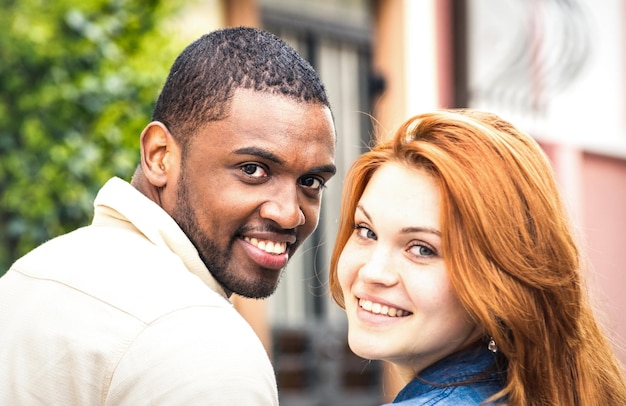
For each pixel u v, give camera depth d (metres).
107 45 4.58
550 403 1.82
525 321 1.78
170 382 1.61
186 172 1.90
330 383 6.13
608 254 7.79
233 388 1.62
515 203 1.79
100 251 1.81
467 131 1.82
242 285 1.93
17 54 4.52
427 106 6.38
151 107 4.54
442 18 6.61
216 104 1.86
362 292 1.87
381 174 1.89
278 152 1.86
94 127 4.53
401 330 1.85
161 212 1.88
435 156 1.79
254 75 1.87
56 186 4.47
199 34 5.02
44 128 4.50
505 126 1.89
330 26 6.18
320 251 6.10
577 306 1.88
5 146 4.51
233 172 1.87
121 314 1.69
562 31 7.24
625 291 7.89
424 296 1.81
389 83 6.31
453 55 6.66
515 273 1.78
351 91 6.32
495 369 1.87
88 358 1.67
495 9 6.81
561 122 7.26
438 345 1.84
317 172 1.93
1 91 4.52
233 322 1.70
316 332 6.10
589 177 7.66
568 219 1.90
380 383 6.34
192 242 1.92
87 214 4.52
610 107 7.80
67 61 4.54
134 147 4.51
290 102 1.88
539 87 7.08
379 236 1.86
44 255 1.88
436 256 1.82
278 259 1.93
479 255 1.77
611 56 7.77
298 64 1.93
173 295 1.70
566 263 1.85
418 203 1.81
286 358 5.94
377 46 6.38
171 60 4.62
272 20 5.84
